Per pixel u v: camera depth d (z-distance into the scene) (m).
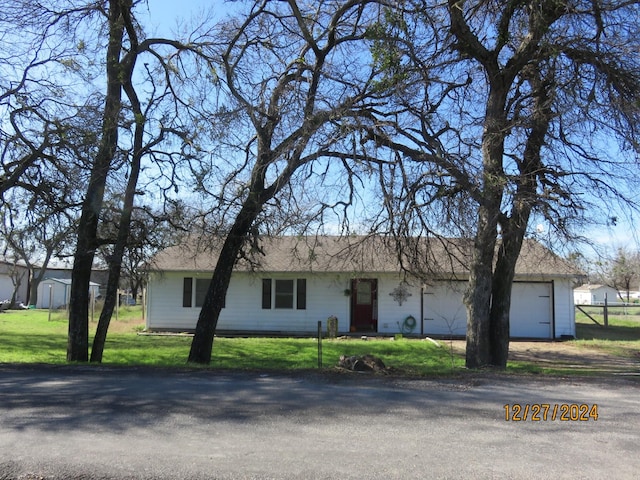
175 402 7.07
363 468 4.75
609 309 48.84
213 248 15.77
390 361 15.22
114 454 5.05
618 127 11.26
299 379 8.86
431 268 15.40
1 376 9.11
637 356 17.19
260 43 14.56
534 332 22.73
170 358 15.60
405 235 13.25
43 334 21.73
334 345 18.36
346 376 9.20
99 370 9.87
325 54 13.82
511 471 4.70
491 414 6.57
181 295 24.11
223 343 18.88
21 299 52.50
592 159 11.95
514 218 12.42
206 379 8.81
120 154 13.55
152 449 5.19
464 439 5.58
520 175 11.59
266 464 4.82
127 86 14.59
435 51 12.59
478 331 12.62
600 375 10.38
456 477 4.56
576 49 11.55
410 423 6.15
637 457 5.05
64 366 10.49
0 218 13.09
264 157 13.79
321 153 11.98
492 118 12.53
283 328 23.69
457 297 22.94
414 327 22.95
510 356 17.11
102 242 14.49
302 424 6.08
